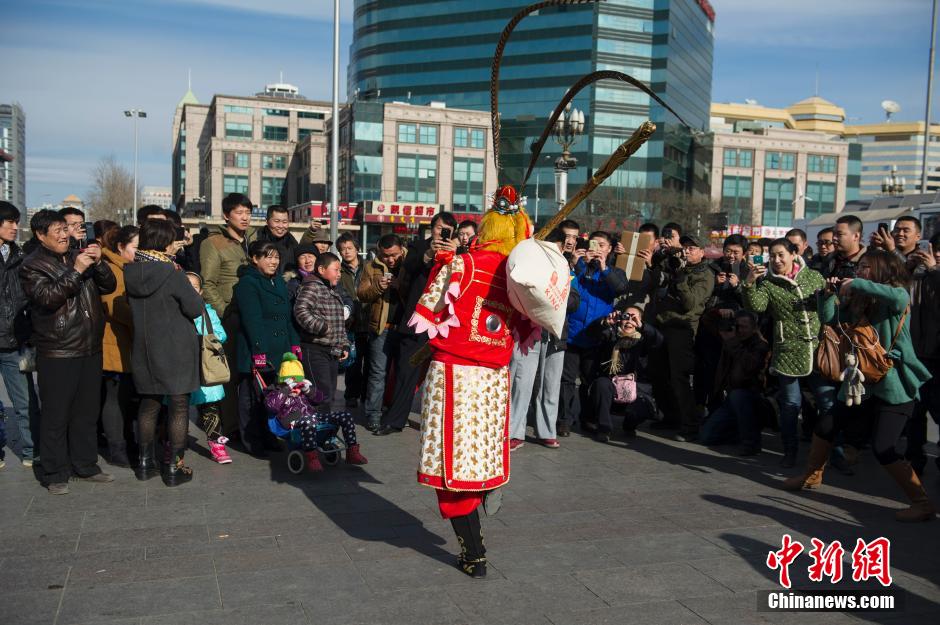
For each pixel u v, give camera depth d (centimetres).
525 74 7044
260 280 596
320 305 623
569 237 688
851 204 2023
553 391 666
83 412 527
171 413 529
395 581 375
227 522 457
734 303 721
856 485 566
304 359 627
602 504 507
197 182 9806
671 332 709
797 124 14675
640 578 384
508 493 529
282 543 424
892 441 482
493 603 353
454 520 382
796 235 835
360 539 432
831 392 584
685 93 7538
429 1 7450
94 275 525
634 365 710
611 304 710
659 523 470
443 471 373
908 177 16888
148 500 498
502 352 384
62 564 389
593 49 6825
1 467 571
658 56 6950
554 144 6819
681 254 722
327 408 633
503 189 394
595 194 5734
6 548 410
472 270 373
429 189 6378
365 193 6191
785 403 613
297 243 764
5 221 535
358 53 7956
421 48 7488
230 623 327
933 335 566
